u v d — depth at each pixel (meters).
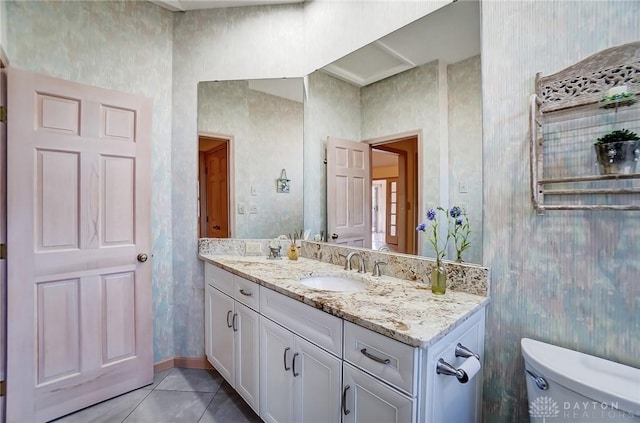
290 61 2.12
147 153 1.99
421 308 1.10
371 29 1.69
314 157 2.02
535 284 1.10
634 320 0.91
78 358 1.76
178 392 1.93
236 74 2.18
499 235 1.19
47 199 1.67
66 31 1.80
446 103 1.38
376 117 1.68
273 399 1.46
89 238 1.79
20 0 1.67
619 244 0.93
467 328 1.10
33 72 1.63
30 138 1.62
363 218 1.75
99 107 1.82
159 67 2.15
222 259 2.04
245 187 2.22
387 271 1.59
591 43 0.97
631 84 0.89
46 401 1.66
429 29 1.44
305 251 2.11
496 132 1.20
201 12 2.20
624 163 0.88
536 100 1.07
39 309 1.65
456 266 1.31
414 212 1.50
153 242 2.13
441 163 1.39
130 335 1.94
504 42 1.17
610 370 0.89
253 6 2.16
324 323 1.17
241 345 1.71
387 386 0.94
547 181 1.04
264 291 1.51
